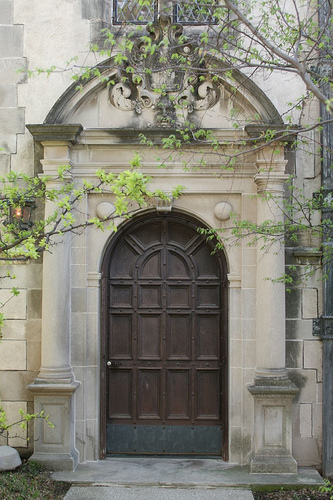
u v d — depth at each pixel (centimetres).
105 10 610
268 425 560
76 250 595
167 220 617
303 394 583
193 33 599
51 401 569
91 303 596
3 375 596
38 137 573
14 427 591
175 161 587
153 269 619
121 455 608
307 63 502
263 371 567
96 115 598
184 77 586
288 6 584
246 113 588
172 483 532
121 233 616
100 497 505
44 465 561
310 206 505
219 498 505
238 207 595
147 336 616
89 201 600
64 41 601
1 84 604
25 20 605
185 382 614
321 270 588
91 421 592
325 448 571
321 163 583
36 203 596
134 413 611
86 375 592
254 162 584
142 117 595
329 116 578
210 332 615
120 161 593
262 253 573
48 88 601
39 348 595
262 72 587
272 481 534
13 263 598
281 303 571
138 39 579
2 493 494
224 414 600
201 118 589
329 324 582
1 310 595
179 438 609
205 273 616
